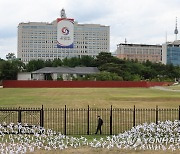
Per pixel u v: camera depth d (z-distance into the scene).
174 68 183.88
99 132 26.75
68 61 191.75
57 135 24.30
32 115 33.19
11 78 137.12
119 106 46.06
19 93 77.75
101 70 160.00
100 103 50.69
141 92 81.56
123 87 122.00
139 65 168.25
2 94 73.50
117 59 174.75
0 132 23.39
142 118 33.97
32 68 180.25
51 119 32.62
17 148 20.33
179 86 120.38
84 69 169.50
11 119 31.73
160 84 136.25
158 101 53.84
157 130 24.45
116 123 30.91
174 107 44.75
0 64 137.00
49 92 82.69
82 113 36.53
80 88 111.88
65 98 60.72
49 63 189.00
